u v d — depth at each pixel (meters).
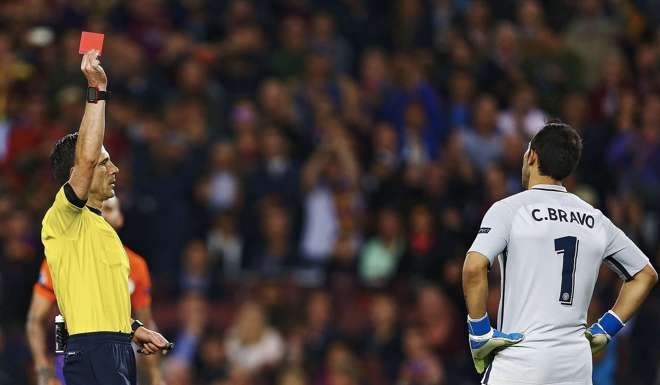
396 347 50.22
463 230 53.34
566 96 63.62
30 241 52.12
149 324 30.81
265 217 55.69
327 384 50.00
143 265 30.88
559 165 25.91
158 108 60.88
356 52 67.62
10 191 56.25
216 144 58.47
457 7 70.88
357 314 51.75
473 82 63.19
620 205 53.81
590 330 26.23
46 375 30.66
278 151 57.41
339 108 61.47
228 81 62.81
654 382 48.25
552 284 25.16
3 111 59.72
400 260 53.22
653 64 65.75
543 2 70.94
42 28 63.75
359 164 59.03
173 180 55.72
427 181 55.94
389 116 61.16
